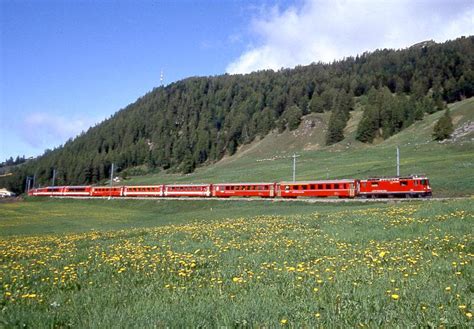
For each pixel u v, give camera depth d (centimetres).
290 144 18650
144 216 6247
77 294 892
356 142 16188
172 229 2661
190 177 15575
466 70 19650
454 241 1434
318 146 17512
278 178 10269
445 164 8250
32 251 1877
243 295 821
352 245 1512
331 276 969
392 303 705
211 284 952
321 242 1619
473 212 2244
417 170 7944
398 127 16312
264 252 1455
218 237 1994
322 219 2730
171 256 1330
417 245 1420
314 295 786
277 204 5928
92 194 10388
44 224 5206
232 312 667
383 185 5706
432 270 998
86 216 6444
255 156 18350
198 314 672
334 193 6084
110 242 2072
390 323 610
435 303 701
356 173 8775
